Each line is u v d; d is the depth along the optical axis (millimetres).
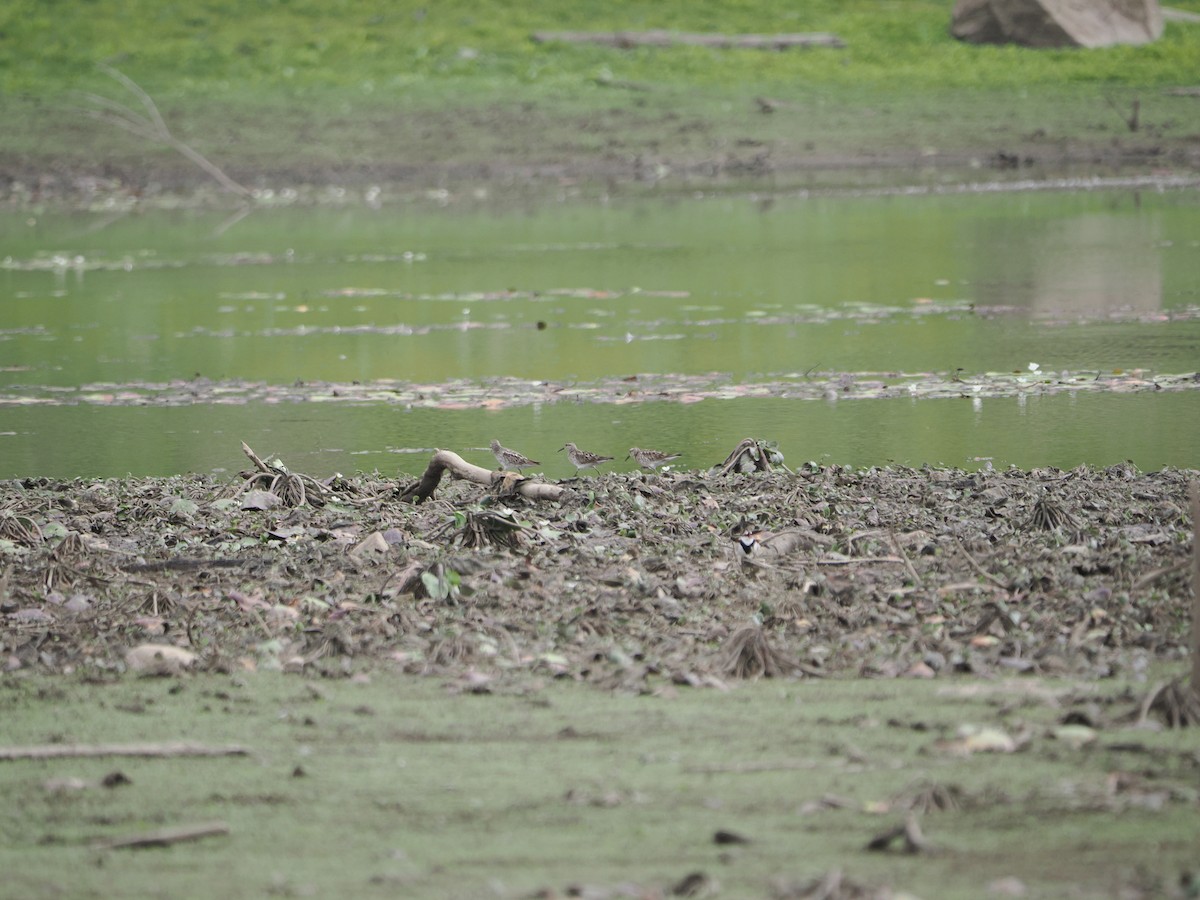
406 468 43812
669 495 37969
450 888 17609
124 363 62188
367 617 28922
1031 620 27703
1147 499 37062
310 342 66188
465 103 150125
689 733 22703
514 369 59188
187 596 30578
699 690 24828
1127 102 151625
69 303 78562
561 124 145250
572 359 61031
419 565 30797
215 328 70250
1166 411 49125
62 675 26500
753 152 138750
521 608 29156
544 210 116500
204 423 50750
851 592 29469
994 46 170625
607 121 146000
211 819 19922
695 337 65125
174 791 20922
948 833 18703
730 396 53344
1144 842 18219
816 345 62500
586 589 30078
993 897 16891
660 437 47219
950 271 81812
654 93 153750
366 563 32438
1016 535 33594
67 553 33375
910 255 88125
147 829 19656
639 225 105938
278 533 35062
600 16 178625
